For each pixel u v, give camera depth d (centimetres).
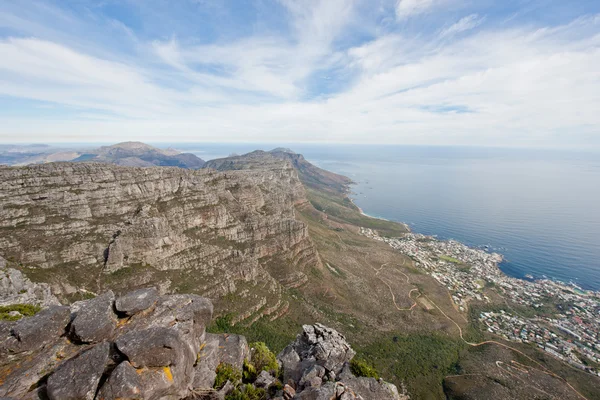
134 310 2811
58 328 2522
